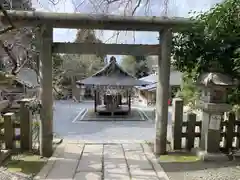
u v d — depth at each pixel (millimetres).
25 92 5992
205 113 3545
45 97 3447
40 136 3510
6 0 3246
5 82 2498
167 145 4066
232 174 2898
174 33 3545
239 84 3303
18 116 3838
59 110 13961
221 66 3355
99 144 4191
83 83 11555
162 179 2781
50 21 3162
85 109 14547
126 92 15742
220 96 3365
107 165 3219
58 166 3152
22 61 4031
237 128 3703
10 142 3557
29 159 3375
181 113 3805
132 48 3527
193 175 2883
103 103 15023
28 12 3070
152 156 3588
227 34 3074
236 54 3193
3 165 3092
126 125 9633
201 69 3602
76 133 7836
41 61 3406
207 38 3244
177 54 3652
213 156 3381
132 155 3627
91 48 3486
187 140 3822
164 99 3576
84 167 3139
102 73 12094
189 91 6449
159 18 3199
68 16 3090
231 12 2732
